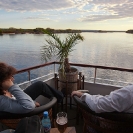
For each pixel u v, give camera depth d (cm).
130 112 97
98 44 4475
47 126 108
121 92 96
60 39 249
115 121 104
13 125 129
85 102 116
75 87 251
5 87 119
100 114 103
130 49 3188
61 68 248
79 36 251
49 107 135
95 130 126
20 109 115
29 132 81
